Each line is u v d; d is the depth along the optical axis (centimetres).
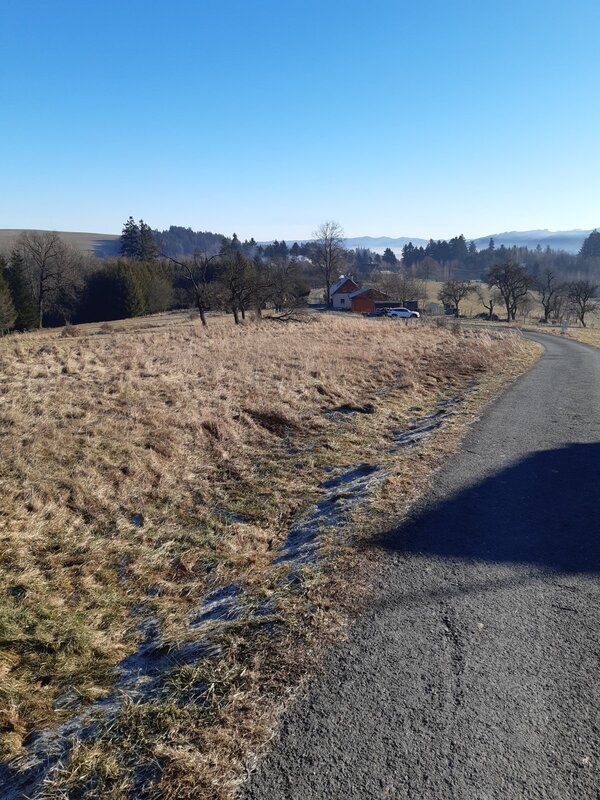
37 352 1436
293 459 808
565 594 395
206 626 396
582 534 491
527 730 271
